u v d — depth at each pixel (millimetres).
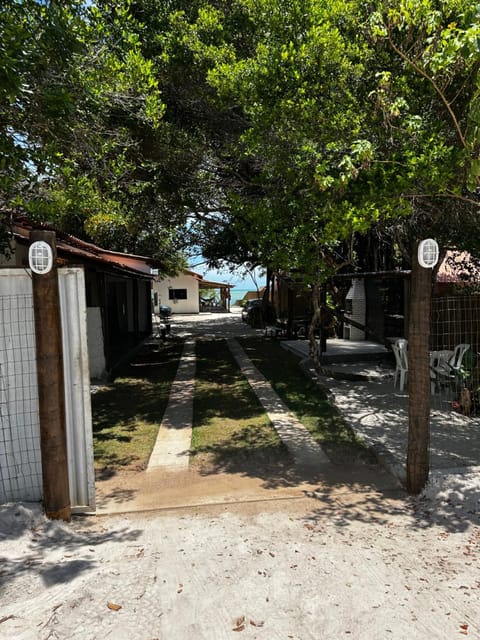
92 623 2525
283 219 6738
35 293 3811
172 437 6727
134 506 4527
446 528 3865
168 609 2680
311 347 10508
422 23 4254
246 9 7637
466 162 4219
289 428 6953
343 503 4484
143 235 16719
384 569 3170
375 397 8539
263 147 6070
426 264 4477
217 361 13281
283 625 2555
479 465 5215
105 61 5422
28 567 3133
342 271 13945
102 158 5973
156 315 33469
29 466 4148
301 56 5461
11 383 4074
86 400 4215
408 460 4707
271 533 3801
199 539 3695
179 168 9055
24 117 4500
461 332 9164
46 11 4191
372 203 4438
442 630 2521
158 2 8461
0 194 4844
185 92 8555
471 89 4500
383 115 4789
